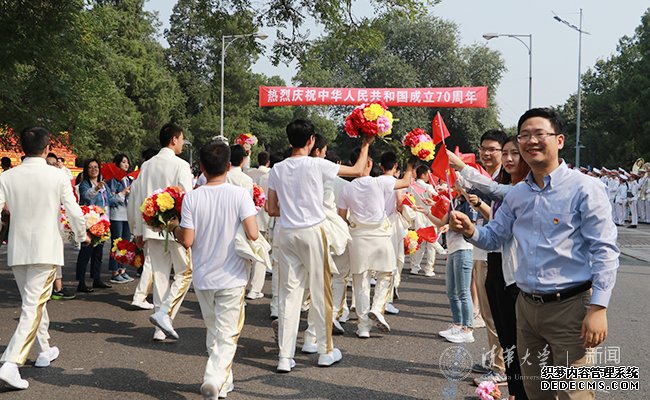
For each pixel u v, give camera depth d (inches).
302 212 237.9
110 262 422.6
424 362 250.8
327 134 2469.2
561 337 142.3
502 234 156.3
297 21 569.9
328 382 224.7
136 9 1865.2
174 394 209.8
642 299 386.9
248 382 223.9
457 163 195.2
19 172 226.7
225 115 2332.7
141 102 1814.7
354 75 2038.6
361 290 288.2
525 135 144.6
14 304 343.6
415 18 576.1
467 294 281.0
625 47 2241.6
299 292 240.5
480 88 697.6
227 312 202.4
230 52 2277.3
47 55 385.7
